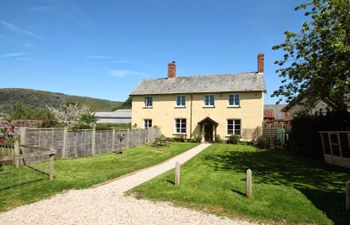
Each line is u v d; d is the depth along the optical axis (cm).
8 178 990
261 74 2850
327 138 1540
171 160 1608
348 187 713
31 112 4103
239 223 627
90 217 649
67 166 1289
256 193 862
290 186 968
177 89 3066
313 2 1240
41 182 963
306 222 643
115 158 1625
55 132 1438
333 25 1188
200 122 2816
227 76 3030
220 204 756
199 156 1758
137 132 2402
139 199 804
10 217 637
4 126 1511
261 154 1867
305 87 1388
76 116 3444
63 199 788
